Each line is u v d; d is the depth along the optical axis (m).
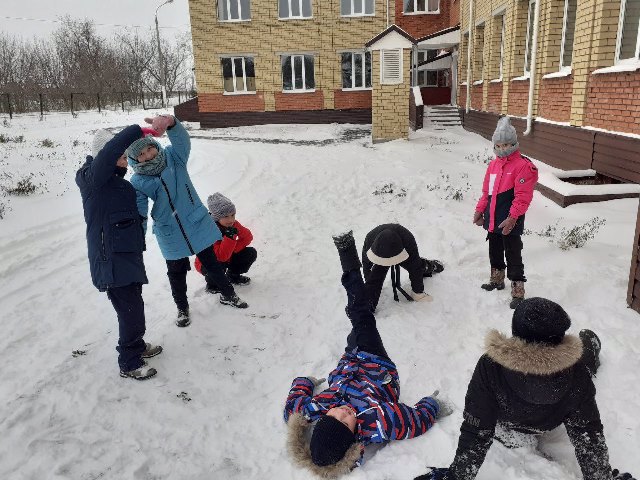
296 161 13.27
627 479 2.41
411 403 3.35
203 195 9.81
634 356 3.61
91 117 30.42
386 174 10.89
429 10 25.38
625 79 8.05
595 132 8.92
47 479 2.81
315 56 23.56
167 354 4.11
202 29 23.50
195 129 24.20
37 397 3.54
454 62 22.98
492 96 16.17
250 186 10.45
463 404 3.29
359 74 23.89
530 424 2.51
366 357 3.27
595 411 2.34
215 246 5.02
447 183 9.85
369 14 22.97
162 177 4.19
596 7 8.78
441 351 3.97
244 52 23.66
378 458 2.87
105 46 63.38
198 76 24.09
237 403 3.54
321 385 3.58
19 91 42.03
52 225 7.79
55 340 4.39
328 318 4.68
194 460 3.00
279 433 3.21
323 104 24.11
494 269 4.91
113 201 3.53
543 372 2.21
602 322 4.14
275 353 4.13
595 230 6.63
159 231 4.38
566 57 10.96
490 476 2.65
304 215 8.16
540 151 11.61
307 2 23.14
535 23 11.51
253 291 5.30
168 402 3.51
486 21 16.80
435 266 5.40
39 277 5.83
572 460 2.77
